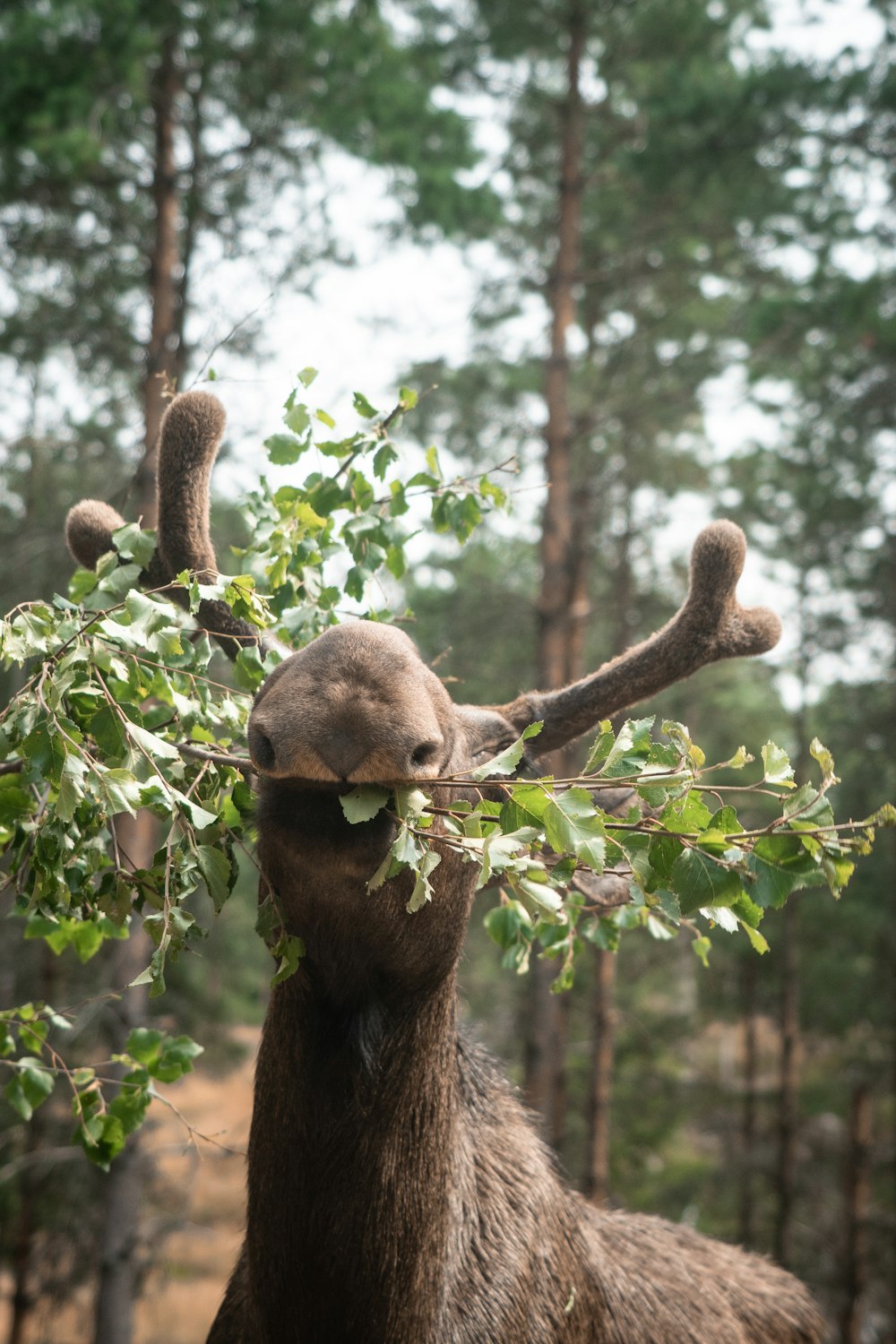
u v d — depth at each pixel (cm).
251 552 316
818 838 202
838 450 1511
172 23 979
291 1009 229
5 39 929
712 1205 1706
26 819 250
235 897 1305
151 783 218
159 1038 291
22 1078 285
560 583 1227
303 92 1045
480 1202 286
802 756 1638
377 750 168
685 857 205
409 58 1130
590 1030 1565
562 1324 305
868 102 1195
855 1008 1581
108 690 223
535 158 1388
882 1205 1708
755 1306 443
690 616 263
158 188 1026
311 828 183
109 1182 934
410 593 1327
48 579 1055
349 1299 231
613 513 1653
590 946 1534
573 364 1472
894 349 1277
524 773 259
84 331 1035
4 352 1036
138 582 276
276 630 300
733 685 1688
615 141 1377
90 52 947
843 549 1566
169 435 270
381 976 218
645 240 1366
